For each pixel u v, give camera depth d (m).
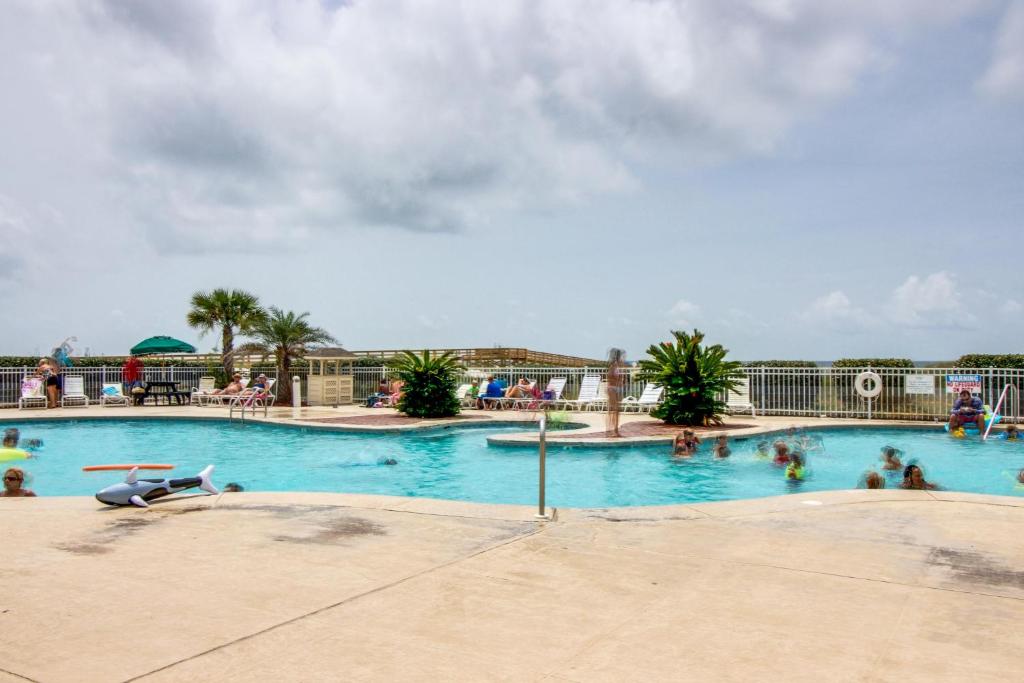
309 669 3.32
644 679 3.24
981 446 15.80
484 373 28.17
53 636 3.71
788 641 3.71
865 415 20.73
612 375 16.03
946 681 3.23
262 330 28.75
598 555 5.39
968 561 5.25
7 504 7.37
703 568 5.06
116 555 5.34
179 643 3.63
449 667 3.36
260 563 5.13
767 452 14.30
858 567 5.09
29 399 27.09
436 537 5.94
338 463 13.76
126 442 17.16
